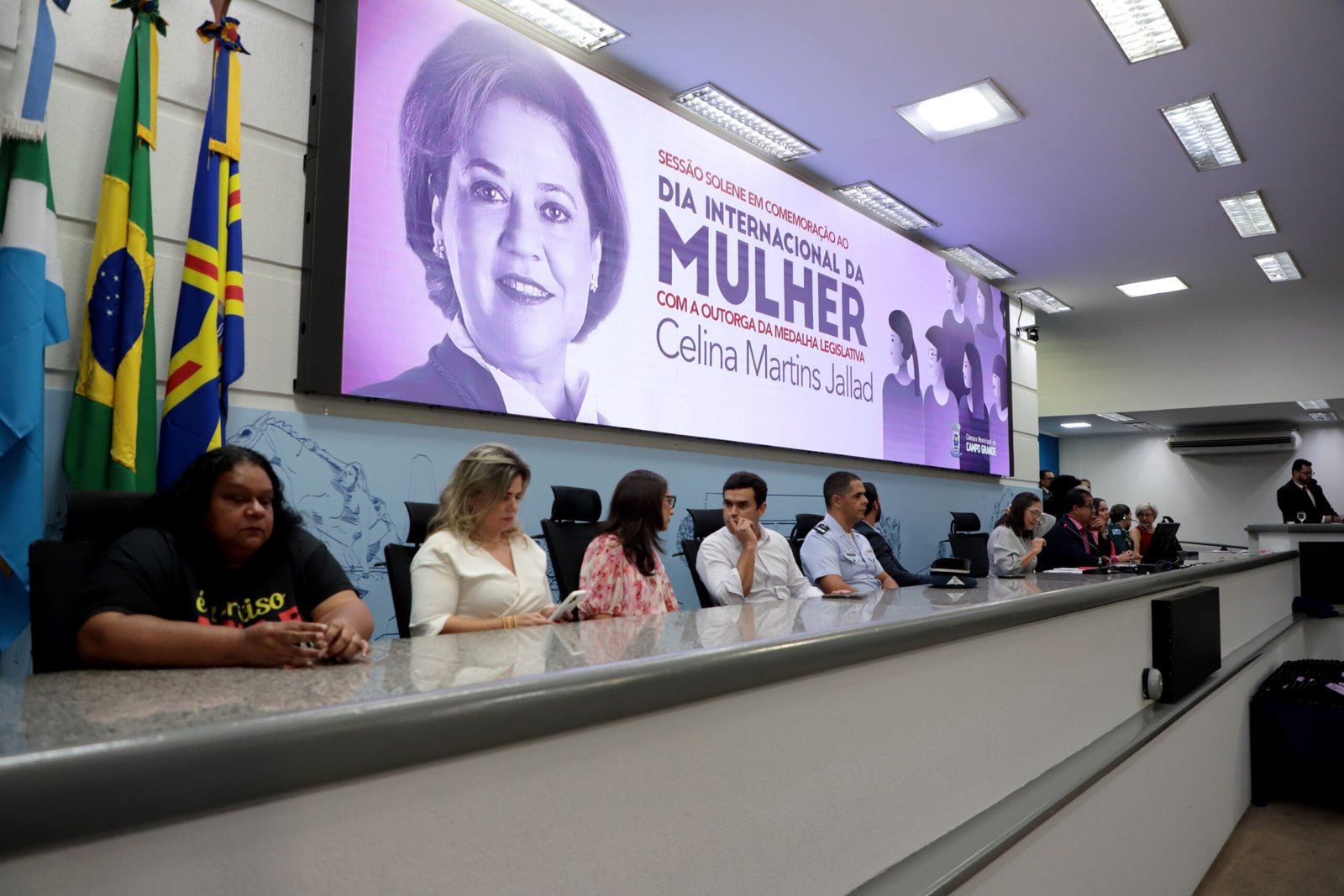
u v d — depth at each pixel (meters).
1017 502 4.59
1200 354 9.58
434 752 0.56
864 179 5.62
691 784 0.77
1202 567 2.60
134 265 2.43
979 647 1.28
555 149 3.93
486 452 2.17
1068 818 1.47
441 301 3.42
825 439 5.53
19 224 2.19
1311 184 5.59
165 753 0.44
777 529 5.20
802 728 0.91
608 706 0.67
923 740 1.13
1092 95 4.56
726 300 4.84
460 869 0.58
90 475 2.33
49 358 2.44
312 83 3.13
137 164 2.48
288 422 3.00
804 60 4.26
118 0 2.48
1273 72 4.33
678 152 4.61
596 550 2.38
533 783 0.63
